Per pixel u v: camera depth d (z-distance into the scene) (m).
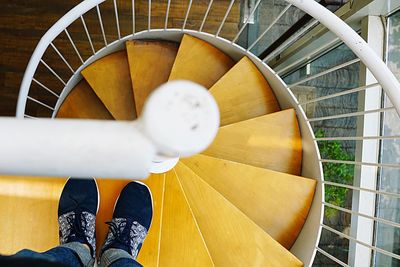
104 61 2.43
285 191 2.20
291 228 2.22
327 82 2.35
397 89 1.50
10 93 3.15
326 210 2.44
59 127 0.36
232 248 2.09
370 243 2.05
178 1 3.19
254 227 2.10
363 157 2.02
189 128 0.36
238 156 2.28
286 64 2.74
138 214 2.05
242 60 2.36
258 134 2.29
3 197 2.05
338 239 2.26
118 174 0.39
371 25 1.89
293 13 2.68
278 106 2.39
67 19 1.96
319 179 2.13
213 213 2.11
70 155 0.37
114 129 0.37
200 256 2.03
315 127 2.49
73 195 2.08
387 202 1.99
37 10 3.15
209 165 2.21
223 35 3.22
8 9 3.13
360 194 2.03
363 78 2.01
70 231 1.99
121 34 3.17
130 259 1.71
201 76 2.40
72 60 3.16
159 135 0.36
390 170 1.96
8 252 2.02
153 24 3.19
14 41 3.15
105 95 2.38
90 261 1.83
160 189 2.10
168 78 2.39
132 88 2.39
